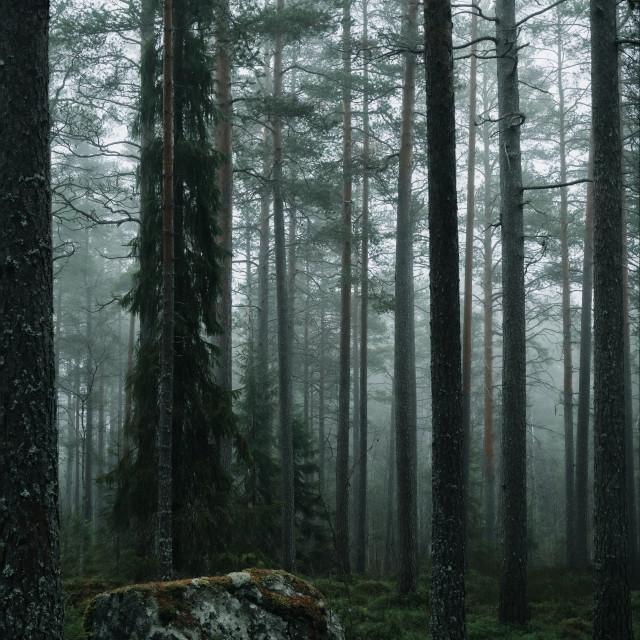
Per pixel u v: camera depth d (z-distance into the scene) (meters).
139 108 13.30
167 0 11.24
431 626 9.08
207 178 12.52
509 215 14.23
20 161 6.10
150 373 11.82
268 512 13.40
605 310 11.19
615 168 11.35
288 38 16.98
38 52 6.32
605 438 10.99
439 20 9.58
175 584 6.28
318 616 6.73
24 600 5.55
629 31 17.69
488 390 28.67
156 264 12.16
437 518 9.20
